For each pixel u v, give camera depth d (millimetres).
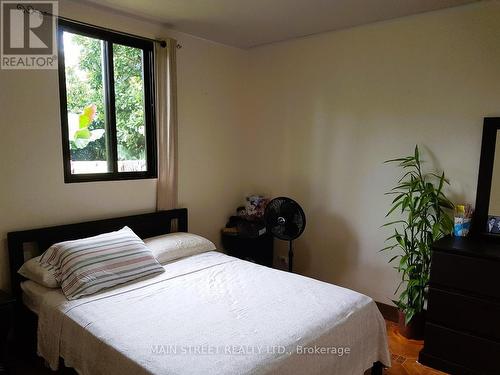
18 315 2375
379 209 3057
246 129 3900
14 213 2359
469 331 2264
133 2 2547
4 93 2260
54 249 2279
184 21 2936
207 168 3580
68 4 2484
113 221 2795
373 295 3150
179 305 1979
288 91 3531
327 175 3342
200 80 3416
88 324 1776
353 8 2633
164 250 2701
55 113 2494
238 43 3584
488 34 2465
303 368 1581
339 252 3326
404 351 2574
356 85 3092
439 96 2691
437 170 2746
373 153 3049
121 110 2932
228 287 2234
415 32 2754
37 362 2275
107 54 2781
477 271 2189
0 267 2326
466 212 2531
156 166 3133
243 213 3785
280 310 1922
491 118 2449
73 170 2676
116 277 2236
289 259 3316
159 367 1439
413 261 2746
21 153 2359
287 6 2609
